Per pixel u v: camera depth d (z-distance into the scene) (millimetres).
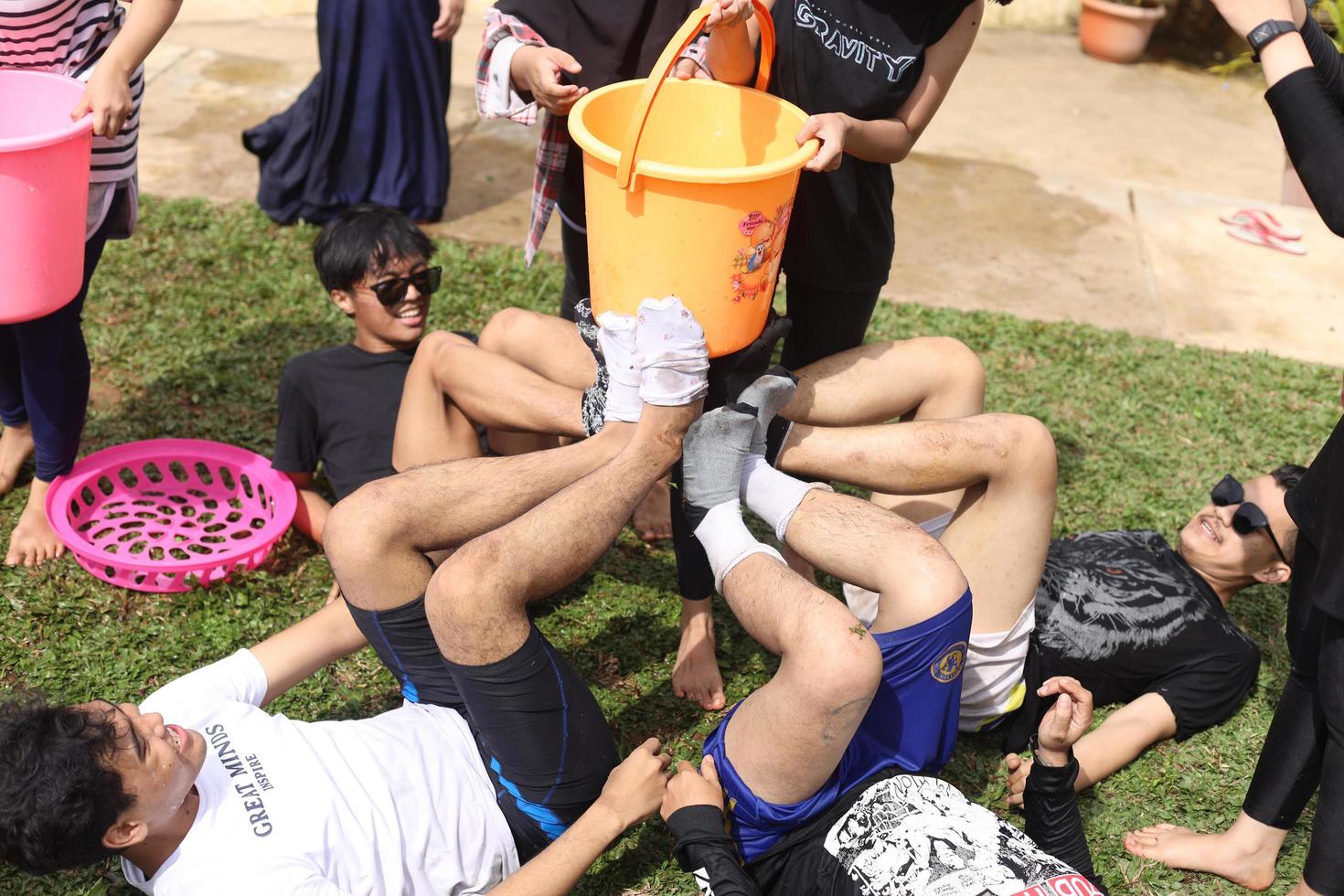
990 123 7438
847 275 3070
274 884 2098
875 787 2326
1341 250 5957
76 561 3424
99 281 4730
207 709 2359
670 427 2307
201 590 3322
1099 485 4062
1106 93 8172
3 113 3168
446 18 4473
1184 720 3070
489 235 5395
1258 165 7188
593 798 2459
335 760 2316
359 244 3299
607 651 3281
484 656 2252
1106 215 6133
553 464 2447
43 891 2543
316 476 3846
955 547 2785
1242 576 3178
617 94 2602
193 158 5824
